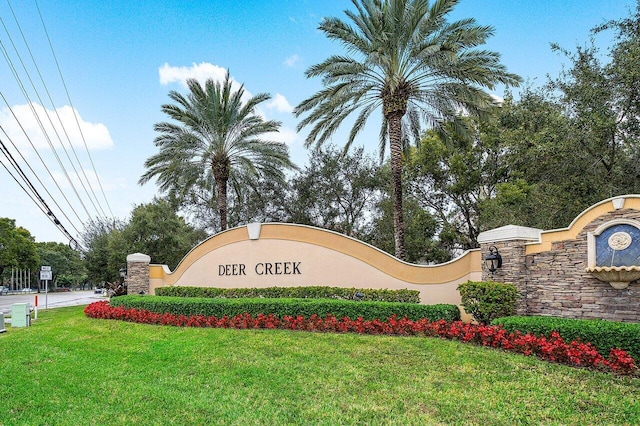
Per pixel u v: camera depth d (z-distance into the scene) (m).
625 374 6.11
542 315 8.96
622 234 7.75
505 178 23.61
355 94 15.65
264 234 14.70
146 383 6.57
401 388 6.00
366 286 12.92
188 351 8.39
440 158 24.50
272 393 5.98
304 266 13.89
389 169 25.11
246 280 14.85
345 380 6.39
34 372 7.31
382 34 14.23
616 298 7.86
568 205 14.03
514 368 6.55
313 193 25.41
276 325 10.30
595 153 13.36
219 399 5.82
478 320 9.20
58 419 5.27
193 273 16.42
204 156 20.91
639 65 11.38
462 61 14.08
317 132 17.17
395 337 8.74
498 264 9.64
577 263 8.46
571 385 5.83
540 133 13.76
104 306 14.20
